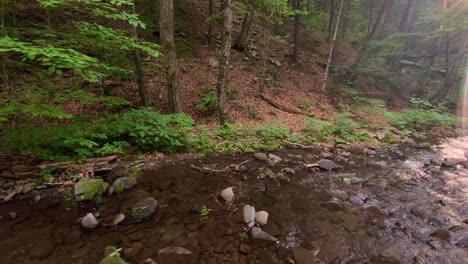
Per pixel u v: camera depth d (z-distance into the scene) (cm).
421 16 1589
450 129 1225
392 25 2133
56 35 459
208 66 1272
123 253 324
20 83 685
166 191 491
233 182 550
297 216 444
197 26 1553
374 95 1623
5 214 386
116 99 579
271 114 1090
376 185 584
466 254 369
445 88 1653
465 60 1583
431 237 405
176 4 1633
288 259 336
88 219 372
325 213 458
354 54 2020
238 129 841
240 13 1852
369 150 846
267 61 1520
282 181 575
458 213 485
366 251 366
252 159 685
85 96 534
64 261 305
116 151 575
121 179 486
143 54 1108
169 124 730
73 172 495
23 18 913
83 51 690
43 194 437
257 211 450
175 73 850
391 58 1822
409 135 1101
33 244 329
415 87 1848
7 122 586
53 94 518
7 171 463
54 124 554
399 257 357
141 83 867
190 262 317
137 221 392
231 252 340
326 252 357
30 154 508
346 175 640
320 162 672
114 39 462
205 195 488
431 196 552
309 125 993
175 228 382
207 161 645
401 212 479
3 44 292
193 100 1041
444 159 780
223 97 874
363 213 468
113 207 422
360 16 2086
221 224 398
